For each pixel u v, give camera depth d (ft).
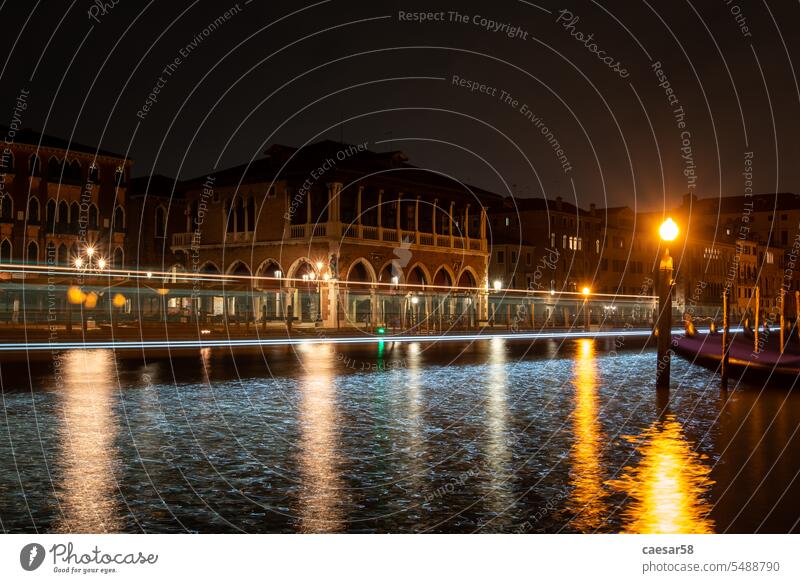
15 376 90.12
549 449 49.29
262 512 35.32
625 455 47.32
